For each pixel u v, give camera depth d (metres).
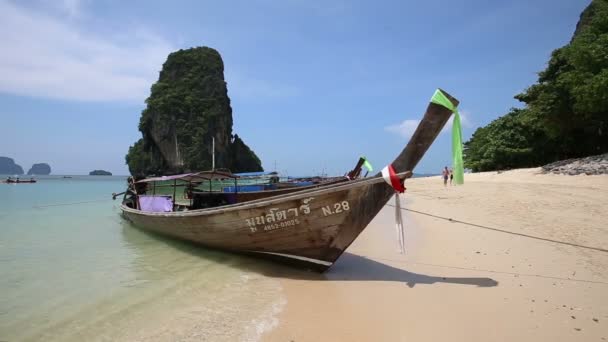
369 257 7.11
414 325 4.11
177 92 94.31
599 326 3.88
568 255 6.47
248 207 6.23
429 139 5.38
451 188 24.41
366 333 3.96
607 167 21.08
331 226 5.79
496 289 5.04
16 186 48.16
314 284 5.66
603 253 6.52
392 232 9.76
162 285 5.92
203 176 10.06
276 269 6.54
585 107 25.02
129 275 6.53
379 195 5.57
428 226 10.23
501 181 27.48
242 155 111.75
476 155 47.41
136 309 4.93
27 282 6.21
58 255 8.18
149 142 96.31
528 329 3.88
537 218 10.12
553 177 23.59
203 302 5.07
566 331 3.81
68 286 5.98
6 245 9.33
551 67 30.66
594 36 27.39
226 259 7.32
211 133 92.19
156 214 9.00
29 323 4.60
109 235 10.84
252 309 4.75
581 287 4.98
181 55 102.75
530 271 5.71
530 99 33.56
